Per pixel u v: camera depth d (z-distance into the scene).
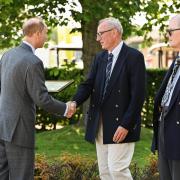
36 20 5.02
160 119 4.63
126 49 5.23
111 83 5.19
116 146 5.16
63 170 6.03
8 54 5.02
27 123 4.93
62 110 5.05
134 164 6.36
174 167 4.51
